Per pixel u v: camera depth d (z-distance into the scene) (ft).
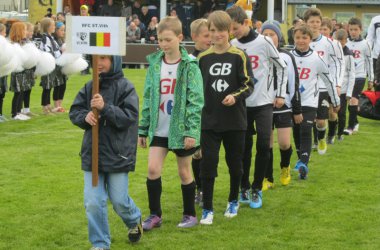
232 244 23.49
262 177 28.09
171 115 23.88
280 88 28.40
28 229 24.91
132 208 22.40
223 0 99.86
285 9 110.22
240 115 25.55
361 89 47.98
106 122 21.40
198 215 26.86
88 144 21.49
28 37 49.88
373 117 51.98
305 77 33.91
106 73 21.70
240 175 26.32
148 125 24.57
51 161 36.47
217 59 25.52
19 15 129.08
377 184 32.55
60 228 25.08
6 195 29.40
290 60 30.96
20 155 37.93
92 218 21.49
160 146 24.40
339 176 34.22
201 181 26.89
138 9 102.17
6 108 55.77
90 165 21.36
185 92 23.75
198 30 27.35
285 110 30.89
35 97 63.82
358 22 47.57
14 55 45.78
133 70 91.56
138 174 33.73
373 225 25.88
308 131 33.65
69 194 29.68
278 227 25.55
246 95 25.17
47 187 30.83
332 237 24.39
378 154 40.42
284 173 31.99
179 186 31.42
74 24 21.17
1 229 24.86
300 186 31.99
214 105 25.39
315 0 142.51
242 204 28.63
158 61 24.22
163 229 25.07
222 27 25.26
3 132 45.16
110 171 21.40
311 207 28.30
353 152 40.96
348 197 29.96
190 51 93.66
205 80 25.50
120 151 21.47
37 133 45.09
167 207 27.99
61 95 54.49
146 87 24.36
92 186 21.38
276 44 30.91
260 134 27.63
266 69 27.84
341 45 42.16
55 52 52.85
